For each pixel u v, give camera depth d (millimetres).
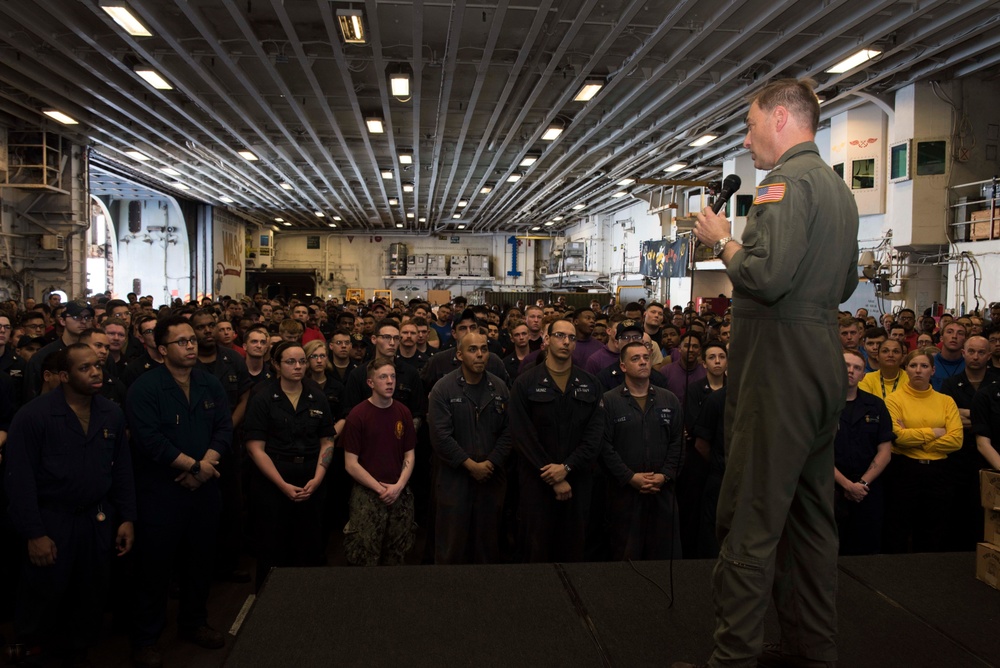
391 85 10492
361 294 30859
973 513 4109
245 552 4941
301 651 1977
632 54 9812
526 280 37562
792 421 1613
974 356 4293
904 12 8180
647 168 19125
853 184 13141
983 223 10930
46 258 14805
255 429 3721
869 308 13031
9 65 10148
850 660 1912
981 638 2051
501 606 2275
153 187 22516
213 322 4625
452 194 25359
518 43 9805
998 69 11375
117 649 3455
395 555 3787
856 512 3762
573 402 3547
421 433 4961
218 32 9242
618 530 3688
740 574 1621
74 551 2971
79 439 2986
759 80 10641
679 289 20594
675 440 3742
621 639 2053
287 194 24078
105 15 8062
